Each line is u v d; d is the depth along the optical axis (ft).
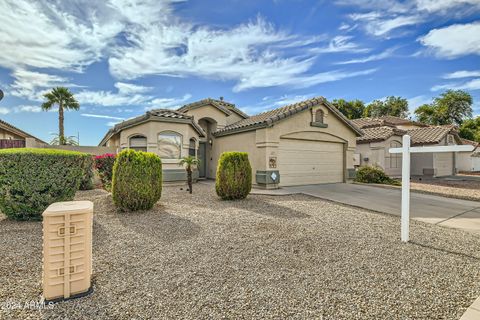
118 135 46.83
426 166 68.54
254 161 40.01
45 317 8.02
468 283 10.61
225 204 26.66
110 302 8.87
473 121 135.44
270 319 8.07
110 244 14.42
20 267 11.36
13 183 17.94
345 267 11.92
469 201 30.94
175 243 14.70
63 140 63.05
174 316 8.14
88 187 35.58
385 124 76.33
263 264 12.09
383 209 25.43
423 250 14.32
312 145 43.06
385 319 8.16
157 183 23.52
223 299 9.14
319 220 20.30
